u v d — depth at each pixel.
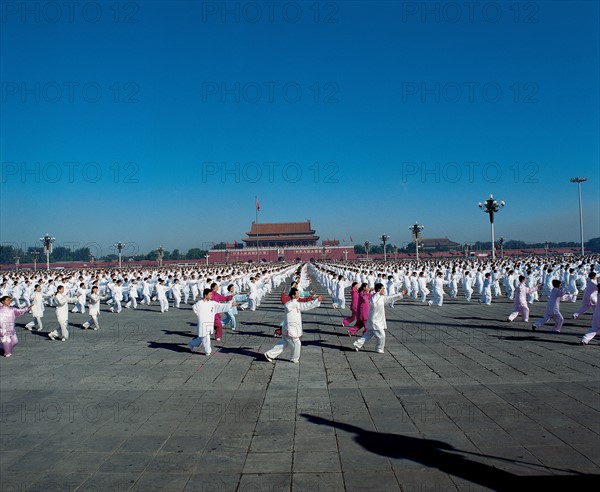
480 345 12.24
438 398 7.68
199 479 4.99
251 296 22.17
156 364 10.63
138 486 4.85
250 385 8.73
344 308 22.72
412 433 6.17
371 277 28.42
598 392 7.86
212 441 6.02
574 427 6.26
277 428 6.45
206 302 11.75
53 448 5.85
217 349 12.46
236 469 5.22
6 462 5.46
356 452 5.61
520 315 17.92
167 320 19.00
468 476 4.94
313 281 48.78
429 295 30.09
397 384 8.61
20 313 12.05
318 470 5.16
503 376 9.01
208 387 8.62
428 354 11.24
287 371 9.83
